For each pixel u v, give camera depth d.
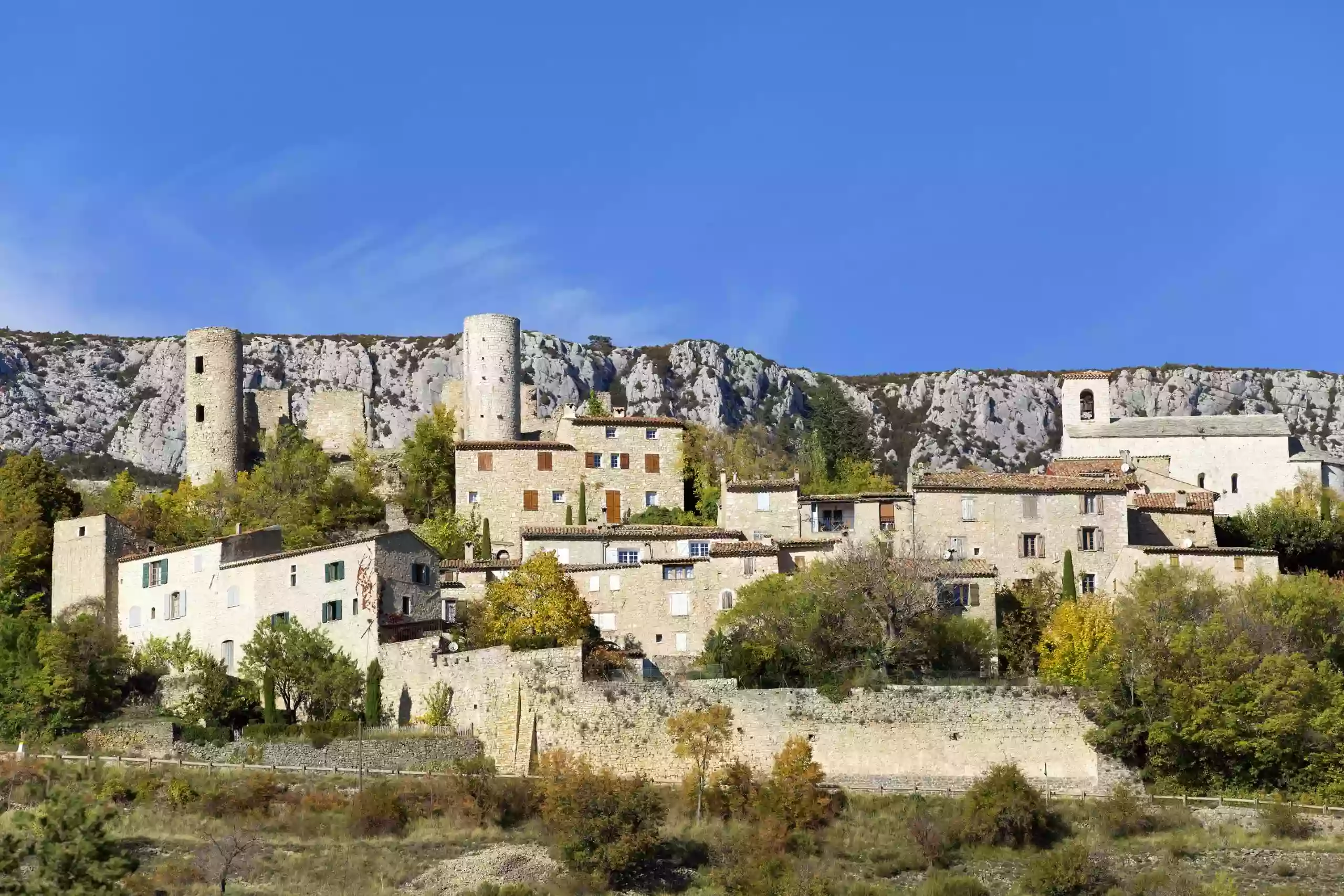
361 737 106.56
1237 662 104.19
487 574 125.44
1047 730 104.06
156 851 91.50
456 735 107.00
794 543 125.38
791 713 104.94
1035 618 120.56
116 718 112.44
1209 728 101.69
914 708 104.75
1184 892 88.25
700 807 99.38
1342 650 110.25
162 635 125.50
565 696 105.94
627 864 91.81
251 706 113.00
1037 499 130.88
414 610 118.38
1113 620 113.06
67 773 102.25
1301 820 97.25
